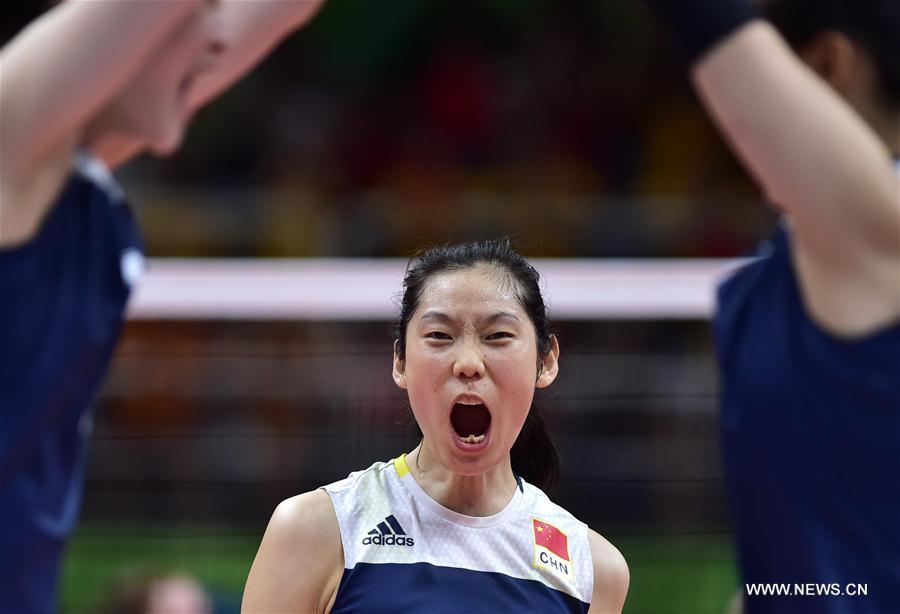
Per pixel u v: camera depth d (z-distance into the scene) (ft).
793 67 19.61
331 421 91.15
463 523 25.26
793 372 20.56
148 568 87.76
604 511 98.07
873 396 19.71
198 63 22.57
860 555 20.02
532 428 29.53
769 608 20.83
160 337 95.66
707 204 159.74
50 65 19.45
